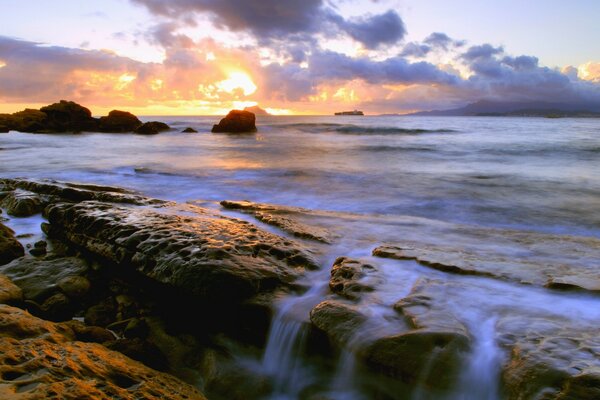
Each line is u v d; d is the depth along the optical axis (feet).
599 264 17.80
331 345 12.80
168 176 51.01
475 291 14.05
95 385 9.04
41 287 17.80
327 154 80.53
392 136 139.85
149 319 16.15
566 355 9.91
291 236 21.91
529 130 182.09
